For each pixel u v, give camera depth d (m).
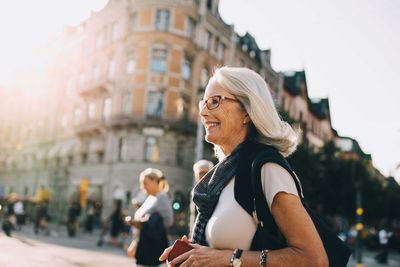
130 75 28.73
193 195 1.58
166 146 27.88
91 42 34.06
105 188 28.92
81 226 29.02
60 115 36.56
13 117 45.56
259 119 1.51
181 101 27.59
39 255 11.21
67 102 35.91
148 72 28.20
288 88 47.25
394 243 31.98
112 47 31.11
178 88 28.38
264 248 1.34
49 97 39.06
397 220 47.25
